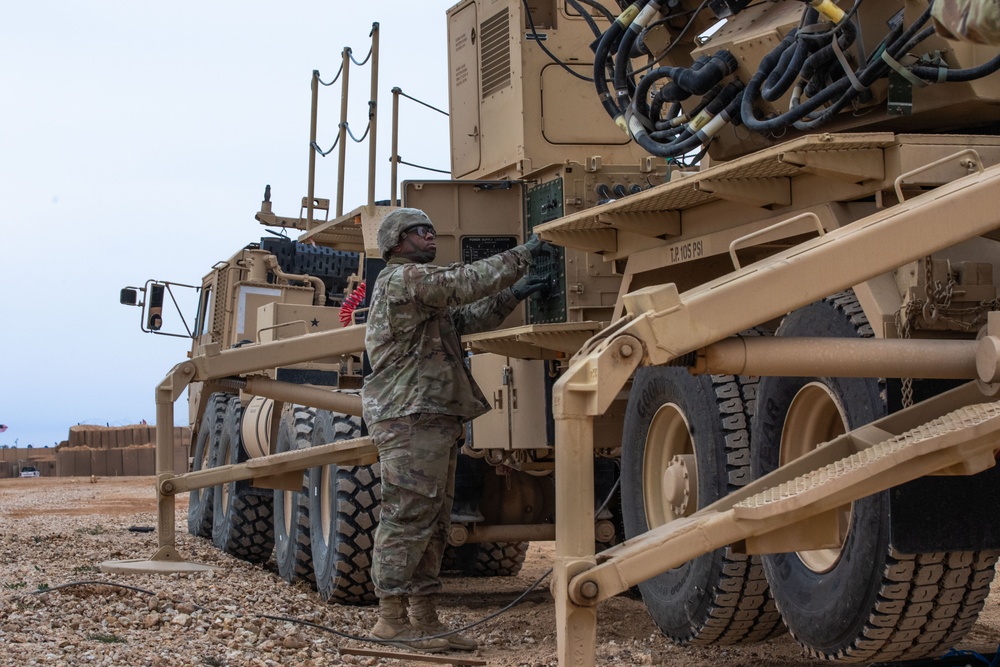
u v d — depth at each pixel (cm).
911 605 394
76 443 4097
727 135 524
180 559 771
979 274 373
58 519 1427
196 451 1120
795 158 382
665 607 541
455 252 675
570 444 311
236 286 1155
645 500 550
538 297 642
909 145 385
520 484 743
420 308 541
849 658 420
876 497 389
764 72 457
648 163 629
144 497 2044
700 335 314
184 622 547
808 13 435
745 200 440
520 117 686
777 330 456
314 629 569
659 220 520
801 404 440
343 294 1252
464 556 916
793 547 322
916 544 374
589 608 310
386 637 543
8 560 836
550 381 628
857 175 393
